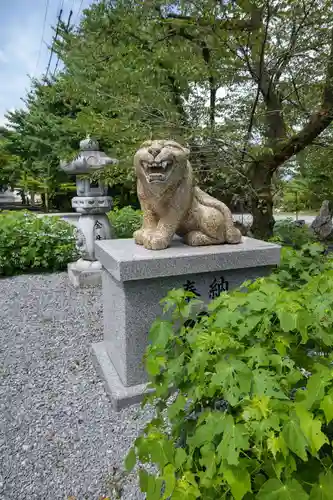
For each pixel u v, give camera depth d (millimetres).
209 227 2965
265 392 1088
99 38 5008
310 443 938
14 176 20797
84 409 2490
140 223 7512
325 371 1095
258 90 4668
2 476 1931
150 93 4758
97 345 3287
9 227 6219
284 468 1006
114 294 2807
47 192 18844
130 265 2502
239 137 4832
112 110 4828
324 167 6250
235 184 5324
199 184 5445
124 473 1895
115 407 2463
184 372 1318
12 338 3654
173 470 1136
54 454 2078
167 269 2609
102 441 2170
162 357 1451
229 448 966
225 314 1420
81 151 5500
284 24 4652
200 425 1189
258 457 993
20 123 18000
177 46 4664
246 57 4383
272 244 3096
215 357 1257
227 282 2891
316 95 5258
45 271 6453
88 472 1942
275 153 5059
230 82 5172
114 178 5230
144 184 2809
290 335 1377
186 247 2973
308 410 1035
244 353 1277
